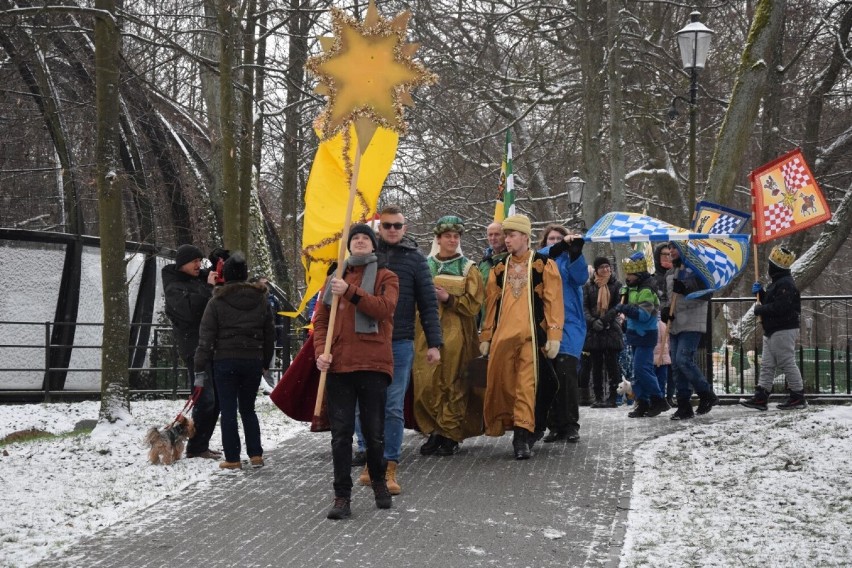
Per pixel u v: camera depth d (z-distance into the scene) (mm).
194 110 15703
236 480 8602
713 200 21875
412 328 8234
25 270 17062
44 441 11109
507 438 10898
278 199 29391
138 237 18047
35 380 17156
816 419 10906
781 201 12148
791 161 12039
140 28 15883
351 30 7730
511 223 9727
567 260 10125
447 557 6285
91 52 16156
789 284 12258
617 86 23203
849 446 9398
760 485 8258
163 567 6008
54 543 6535
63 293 17203
